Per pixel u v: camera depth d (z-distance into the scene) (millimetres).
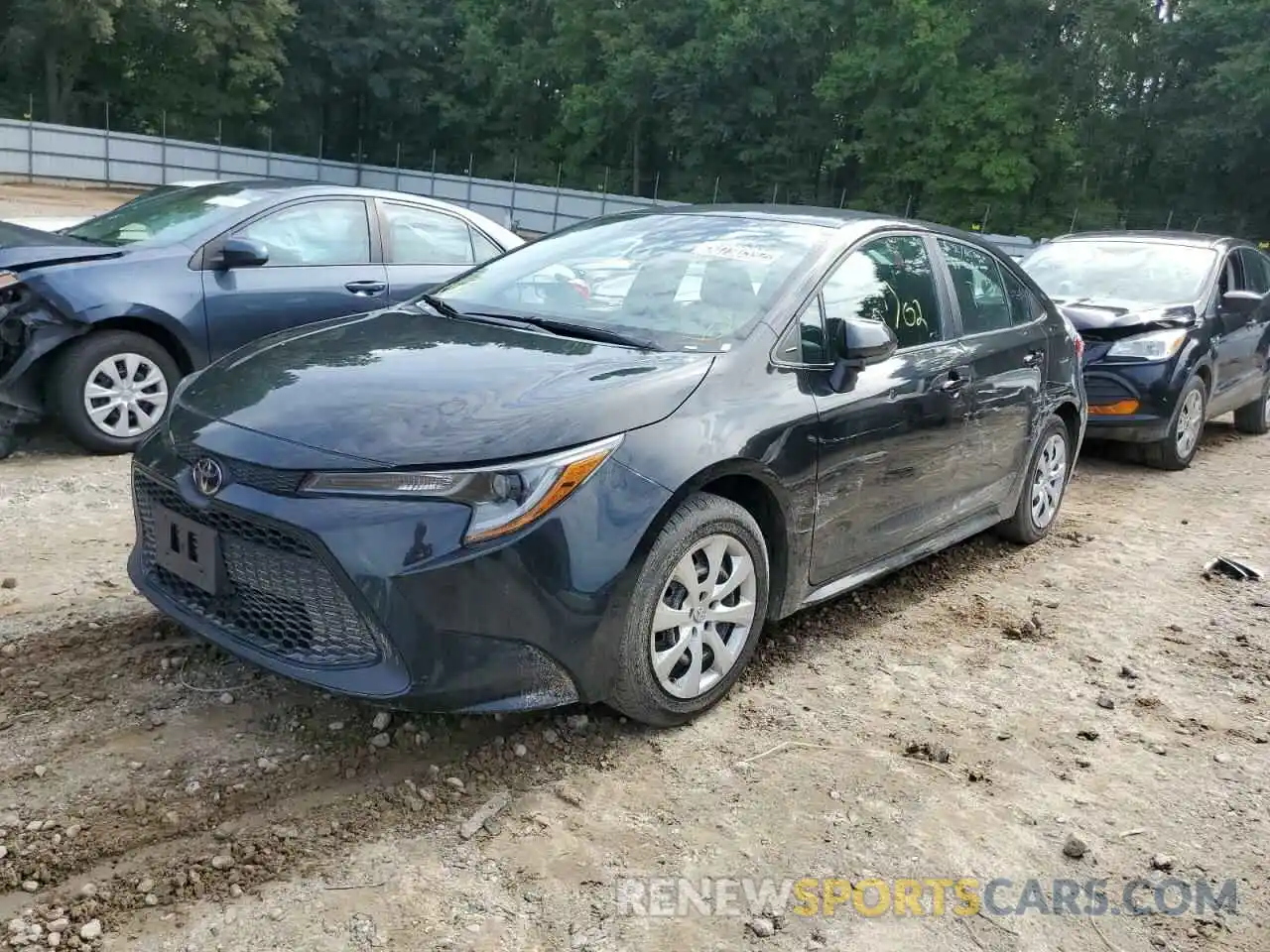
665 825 2969
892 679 4004
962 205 45531
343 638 2928
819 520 3824
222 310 6445
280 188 7051
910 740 3547
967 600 4910
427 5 62812
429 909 2561
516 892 2652
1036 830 3094
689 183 52938
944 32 43969
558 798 3059
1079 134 46188
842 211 4660
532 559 2922
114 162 41188
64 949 2344
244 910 2510
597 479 3045
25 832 2717
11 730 3176
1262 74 39750
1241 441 9602
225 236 6559
